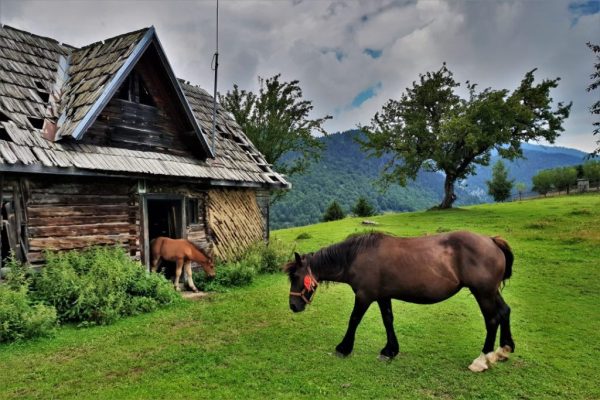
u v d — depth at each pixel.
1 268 7.63
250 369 5.47
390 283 5.60
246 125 25.36
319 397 4.70
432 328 7.16
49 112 9.29
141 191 10.17
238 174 12.84
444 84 37.09
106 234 9.40
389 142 38.38
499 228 21.02
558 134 33.22
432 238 5.73
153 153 10.77
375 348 6.24
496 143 32.88
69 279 7.70
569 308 8.16
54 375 5.35
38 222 8.26
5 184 7.86
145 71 10.95
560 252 13.81
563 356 5.86
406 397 4.72
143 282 8.73
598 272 10.98
